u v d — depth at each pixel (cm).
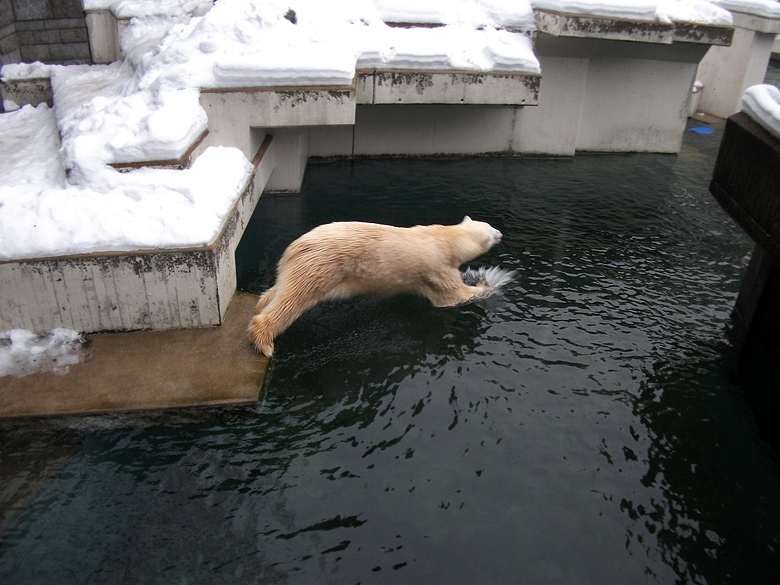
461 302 497
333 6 682
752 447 379
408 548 301
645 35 754
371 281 448
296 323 455
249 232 604
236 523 308
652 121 904
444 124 827
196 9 860
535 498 333
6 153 597
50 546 290
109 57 914
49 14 901
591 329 480
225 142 564
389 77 677
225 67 542
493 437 371
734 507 336
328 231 428
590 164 867
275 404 383
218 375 385
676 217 699
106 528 301
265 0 604
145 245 396
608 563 300
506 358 441
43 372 378
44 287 391
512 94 707
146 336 414
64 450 344
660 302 524
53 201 402
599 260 589
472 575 289
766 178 383
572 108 846
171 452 346
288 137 665
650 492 342
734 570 302
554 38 775
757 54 1101
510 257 583
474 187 751
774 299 423
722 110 1170
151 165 434
